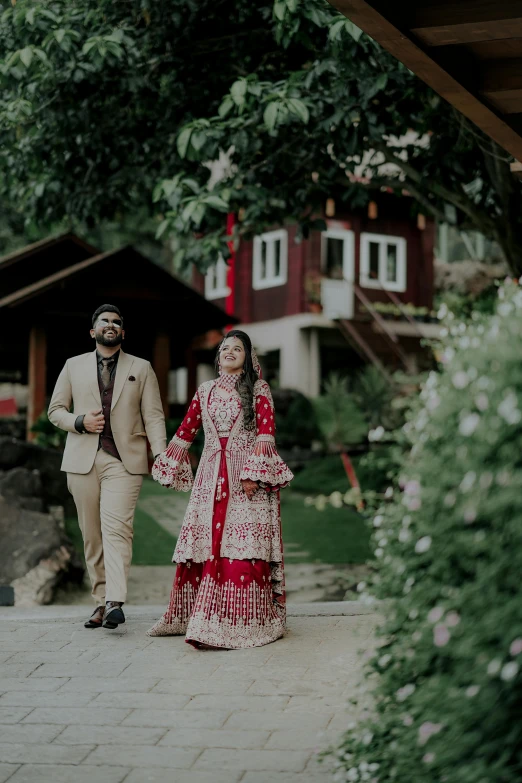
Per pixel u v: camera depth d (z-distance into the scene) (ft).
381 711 11.25
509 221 35.63
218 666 16.56
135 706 14.62
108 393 19.74
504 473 9.23
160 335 64.08
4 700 15.02
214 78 35.55
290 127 33.27
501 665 8.87
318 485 54.29
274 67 35.47
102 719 14.08
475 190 38.55
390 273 82.99
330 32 27.50
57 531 36.70
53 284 59.98
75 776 12.01
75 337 65.41
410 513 10.59
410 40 16.35
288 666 16.42
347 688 15.14
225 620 17.71
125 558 19.27
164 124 36.76
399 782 10.34
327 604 21.65
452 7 16.05
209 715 14.14
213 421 18.53
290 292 82.48
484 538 9.34
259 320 86.22
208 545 18.08
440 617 9.58
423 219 83.61
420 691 9.94
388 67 29.55
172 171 37.40
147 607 22.65
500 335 10.56
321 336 81.87
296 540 43.80
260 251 86.48
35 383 60.08
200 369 94.07
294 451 66.90
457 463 9.88
